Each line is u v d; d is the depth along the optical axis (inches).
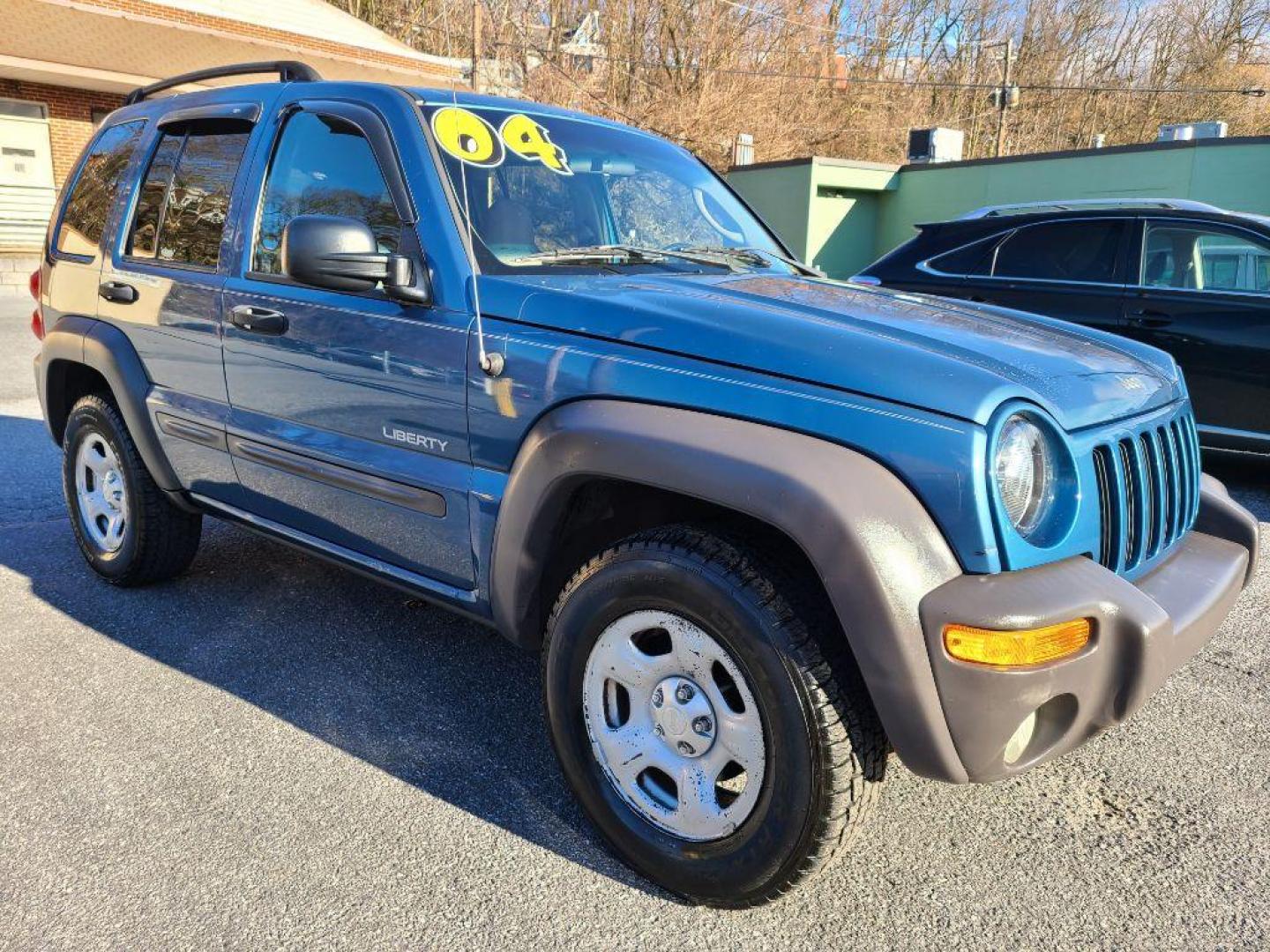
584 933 85.0
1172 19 1707.7
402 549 110.0
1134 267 248.7
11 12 671.1
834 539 74.0
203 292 128.8
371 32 965.2
